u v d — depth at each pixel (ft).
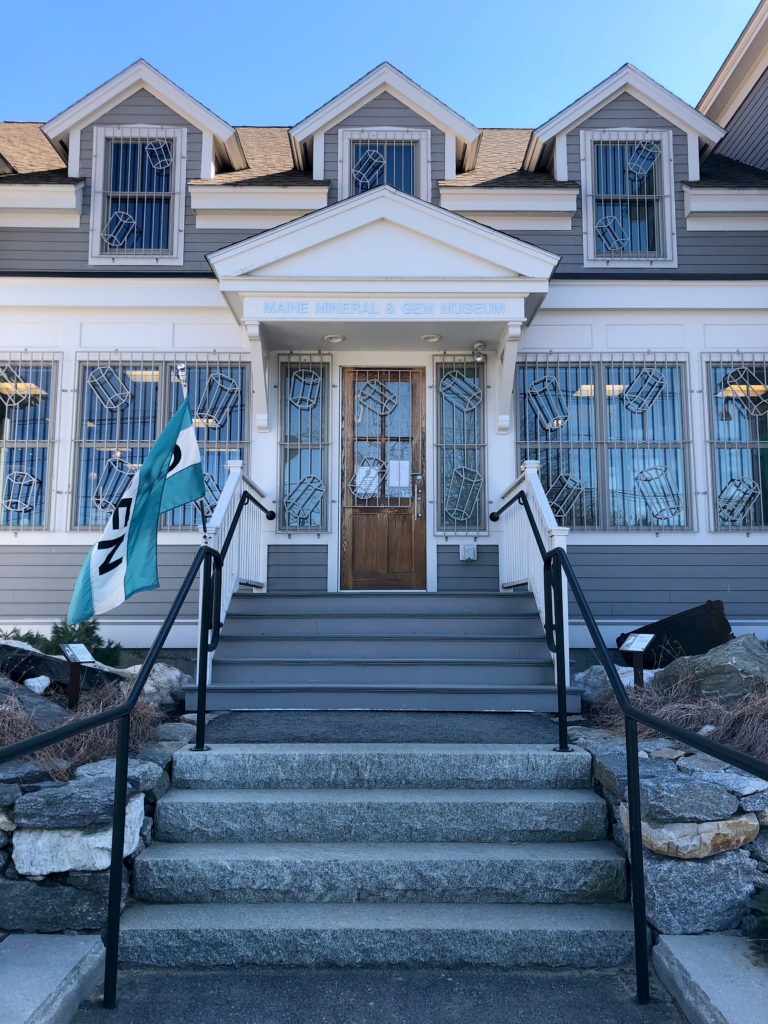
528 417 24.89
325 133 26.48
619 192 26.27
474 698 17.42
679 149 26.43
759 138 28.55
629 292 25.20
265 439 24.48
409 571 24.49
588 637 23.70
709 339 25.22
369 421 25.00
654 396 24.99
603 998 9.65
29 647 17.92
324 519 24.48
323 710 17.49
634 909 9.75
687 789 11.01
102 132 25.90
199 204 25.54
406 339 23.89
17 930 10.64
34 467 24.40
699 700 15.55
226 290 22.06
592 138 26.37
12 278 24.76
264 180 25.76
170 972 10.28
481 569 24.26
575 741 14.39
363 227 22.30
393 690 17.47
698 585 24.18
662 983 9.92
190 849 11.76
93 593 14.17
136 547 14.60
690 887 10.49
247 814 12.25
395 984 9.94
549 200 25.72
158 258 25.41
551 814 12.26
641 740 13.94
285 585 24.17
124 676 17.94
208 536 16.26
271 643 19.06
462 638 18.92
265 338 23.39
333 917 10.71
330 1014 9.31
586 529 24.32
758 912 10.43
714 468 24.68
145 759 12.96
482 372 24.97
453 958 10.31
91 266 25.30
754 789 11.14
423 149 26.37
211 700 17.54
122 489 24.30
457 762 13.25
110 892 9.74
